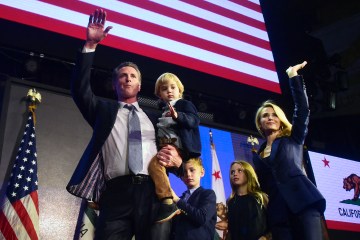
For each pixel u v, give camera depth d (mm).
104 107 2467
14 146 4445
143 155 2357
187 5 5918
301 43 7613
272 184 3061
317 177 6777
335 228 6551
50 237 4227
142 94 5855
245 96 6152
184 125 2568
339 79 7625
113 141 2371
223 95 5977
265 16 7277
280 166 3014
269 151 3254
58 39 4859
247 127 7039
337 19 9023
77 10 4957
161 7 5629
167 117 2605
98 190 2348
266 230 3367
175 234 3391
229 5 6449
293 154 3055
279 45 7262
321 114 8398
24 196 4012
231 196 3783
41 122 4695
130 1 5395
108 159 2348
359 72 8633
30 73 4988
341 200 6859
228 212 3674
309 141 7480
